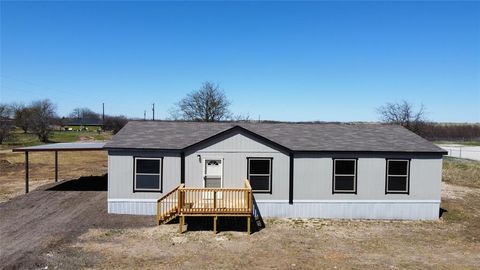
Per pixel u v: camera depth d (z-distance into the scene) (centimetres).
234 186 1961
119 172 1941
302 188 1975
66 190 2525
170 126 2267
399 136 2206
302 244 1563
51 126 8119
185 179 1950
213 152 1948
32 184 2844
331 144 2034
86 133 9544
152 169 1953
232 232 1711
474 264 1357
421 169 2006
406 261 1380
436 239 1666
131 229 1716
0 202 2203
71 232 1644
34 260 1301
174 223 1825
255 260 1366
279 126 2317
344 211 1991
